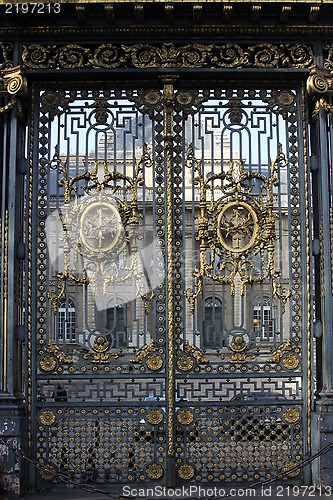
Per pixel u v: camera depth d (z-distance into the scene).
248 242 9.07
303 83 9.22
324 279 8.77
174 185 9.08
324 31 9.03
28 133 9.09
